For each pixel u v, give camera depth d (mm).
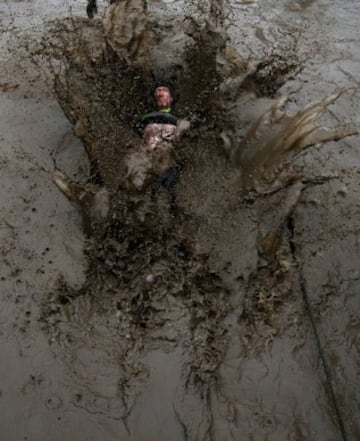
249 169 5070
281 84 6195
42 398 3918
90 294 4500
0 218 5059
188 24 7492
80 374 4055
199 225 4855
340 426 3832
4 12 7918
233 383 4023
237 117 5383
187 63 6449
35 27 7570
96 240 4820
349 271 4738
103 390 3975
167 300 4441
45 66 6805
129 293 4480
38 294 4508
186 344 4215
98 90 5980
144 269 4574
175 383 4012
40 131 5934
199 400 3932
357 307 4500
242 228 4832
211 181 5117
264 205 4938
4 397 3914
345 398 3971
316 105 4961
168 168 5070
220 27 6500
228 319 4367
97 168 5227
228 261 4660
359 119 6293
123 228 4750
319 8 8352
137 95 6117
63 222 5027
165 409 3885
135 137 5547
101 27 7414
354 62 7230
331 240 4957
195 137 5371
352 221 5129
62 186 4773
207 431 3787
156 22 7512
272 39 7566
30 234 4938
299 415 3885
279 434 3789
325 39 7652
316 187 5406
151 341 4230
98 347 4199
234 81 5734
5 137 5848
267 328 4320
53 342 4219
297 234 4992
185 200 4992
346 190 5398
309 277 4664
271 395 3973
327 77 6895
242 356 4164
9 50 7113
